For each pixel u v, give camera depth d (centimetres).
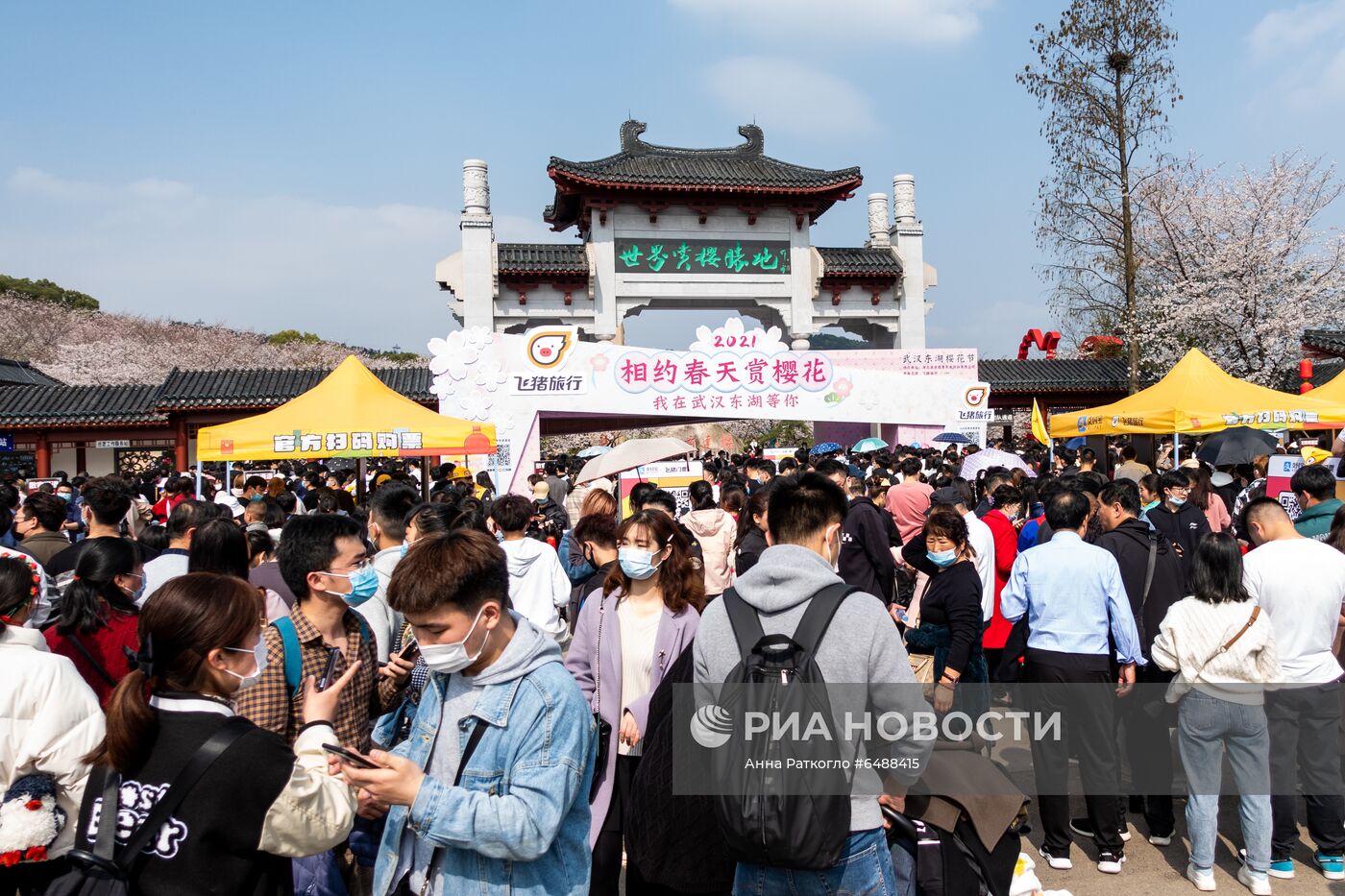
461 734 257
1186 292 2650
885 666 283
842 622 283
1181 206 2697
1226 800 585
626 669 420
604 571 568
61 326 5434
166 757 242
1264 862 459
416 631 254
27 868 317
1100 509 612
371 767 236
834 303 2645
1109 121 2375
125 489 600
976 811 353
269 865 252
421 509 586
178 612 247
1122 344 3203
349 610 382
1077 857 513
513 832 238
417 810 236
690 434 3619
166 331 5838
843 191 2486
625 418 2205
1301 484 652
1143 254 2753
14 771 322
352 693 359
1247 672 452
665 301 2569
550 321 2548
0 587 341
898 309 2666
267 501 754
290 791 242
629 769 408
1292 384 2561
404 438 1036
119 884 238
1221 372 1248
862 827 280
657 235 2491
